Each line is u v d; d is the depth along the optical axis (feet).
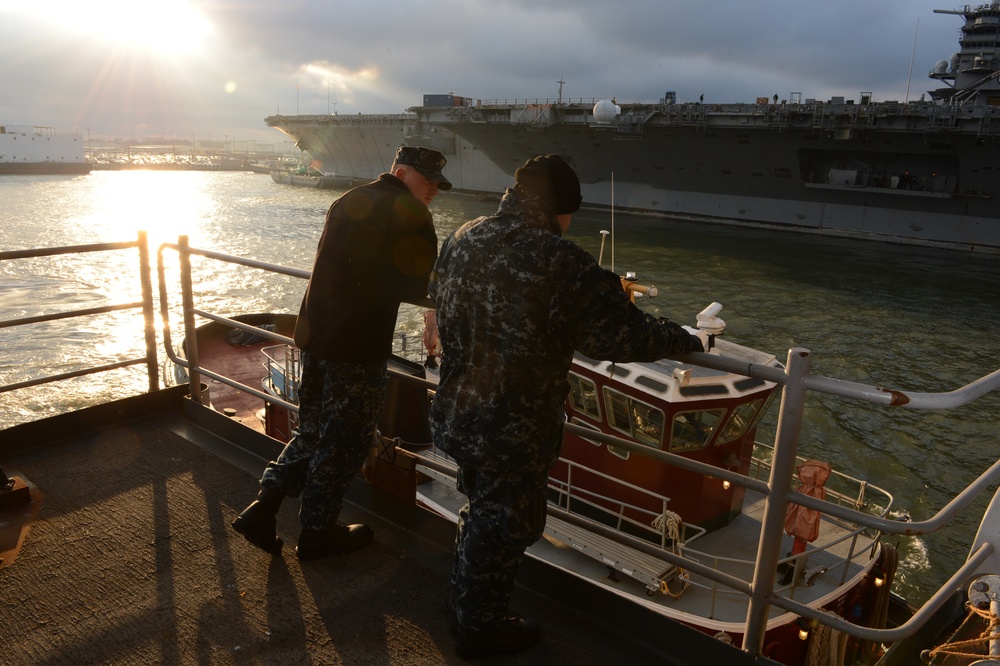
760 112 152.66
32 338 83.92
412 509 10.43
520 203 6.88
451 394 7.07
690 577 23.81
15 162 501.15
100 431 13.65
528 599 9.02
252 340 48.70
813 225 170.19
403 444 26.96
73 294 104.73
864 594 25.70
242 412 37.91
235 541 10.09
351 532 9.91
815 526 21.61
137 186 401.08
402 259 8.71
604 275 6.59
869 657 26.76
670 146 176.24
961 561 40.16
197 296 104.47
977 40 192.44
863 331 91.15
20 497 10.98
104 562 9.52
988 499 47.34
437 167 8.88
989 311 102.37
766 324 93.97
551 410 6.93
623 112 172.55
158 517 10.66
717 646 7.76
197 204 270.67
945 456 54.34
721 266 131.95
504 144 209.26
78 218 214.48
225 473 12.08
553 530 24.98
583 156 197.77
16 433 12.68
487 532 7.40
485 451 6.83
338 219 8.66
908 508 47.09
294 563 9.63
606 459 25.75
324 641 8.13
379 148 275.39
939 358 80.94
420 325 80.79
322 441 9.19
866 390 6.39
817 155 165.17
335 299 8.71
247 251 152.46
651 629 8.20
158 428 13.84
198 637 8.14
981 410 62.95
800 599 22.86
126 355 79.56
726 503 25.63
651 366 24.02
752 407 24.72
